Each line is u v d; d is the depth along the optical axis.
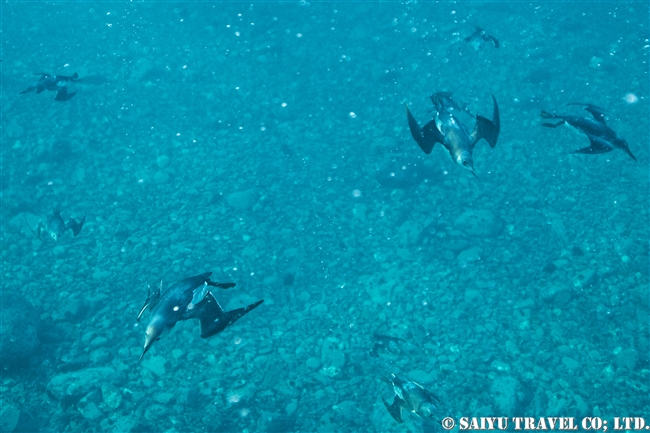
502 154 11.76
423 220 10.08
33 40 16.06
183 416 6.31
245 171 11.81
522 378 6.73
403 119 13.35
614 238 8.81
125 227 10.07
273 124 13.62
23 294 8.29
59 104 13.14
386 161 11.20
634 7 17.62
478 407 6.34
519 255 9.00
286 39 16.83
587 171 10.76
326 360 7.23
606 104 12.32
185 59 15.86
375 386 6.79
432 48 16.36
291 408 6.49
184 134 13.18
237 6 18.12
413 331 7.75
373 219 10.33
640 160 10.48
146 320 7.84
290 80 15.23
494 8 18.39
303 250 9.60
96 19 17.89
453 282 8.63
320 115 13.95
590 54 14.41
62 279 8.71
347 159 12.16
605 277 8.14
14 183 10.95
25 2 18.66
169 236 9.83
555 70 14.05
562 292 7.93
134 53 15.92
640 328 7.18
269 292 8.67
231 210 10.57
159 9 18.45
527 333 7.47
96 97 13.67
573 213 9.76
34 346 7.05
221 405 6.46
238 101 14.40
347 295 8.67
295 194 11.05
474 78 14.41
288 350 7.49
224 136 13.14
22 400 6.41
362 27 17.66
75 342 7.46
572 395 6.38
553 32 16.08
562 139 11.74
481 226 9.54
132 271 8.87
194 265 9.00
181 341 7.52
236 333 7.75
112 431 6.02
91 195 11.04
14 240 9.56
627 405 6.19
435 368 7.02
